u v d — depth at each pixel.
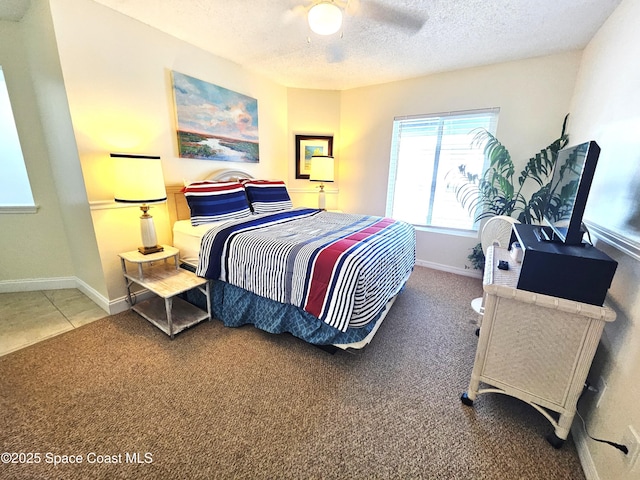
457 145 3.21
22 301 2.41
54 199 2.49
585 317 1.07
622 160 1.37
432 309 2.45
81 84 1.89
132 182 1.92
